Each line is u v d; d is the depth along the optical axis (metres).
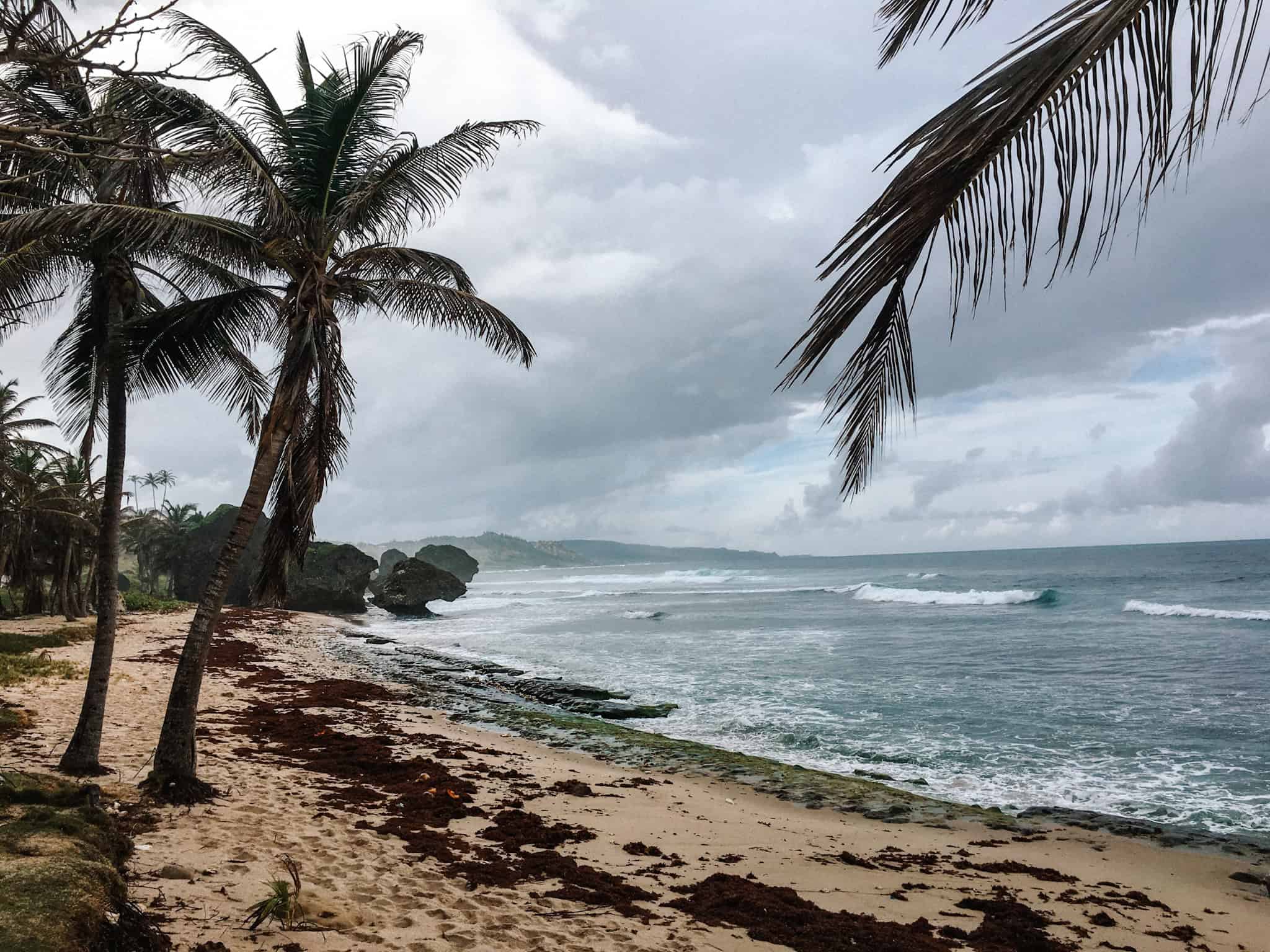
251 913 4.89
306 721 14.59
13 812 4.91
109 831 5.32
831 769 13.93
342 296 9.68
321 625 44.69
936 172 2.28
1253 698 18.48
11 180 2.58
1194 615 37.47
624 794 11.19
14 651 20.61
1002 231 2.31
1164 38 2.08
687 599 67.81
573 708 19.31
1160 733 15.66
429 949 4.83
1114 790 12.45
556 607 63.28
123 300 8.88
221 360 10.51
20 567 37.97
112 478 8.77
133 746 10.18
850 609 48.28
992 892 7.79
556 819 9.32
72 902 3.42
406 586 57.38
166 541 64.44
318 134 9.12
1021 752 14.72
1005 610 43.03
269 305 9.41
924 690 20.73
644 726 17.34
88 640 25.52
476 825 8.64
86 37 2.39
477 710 18.72
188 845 6.28
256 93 8.89
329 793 9.23
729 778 12.91
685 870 7.73
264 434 8.57
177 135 7.86
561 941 5.34
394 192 9.52
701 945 5.56
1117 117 2.13
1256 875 8.73
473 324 10.34
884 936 6.08
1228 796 11.95
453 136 9.45
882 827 10.46
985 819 10.92
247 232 8.66
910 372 2.69
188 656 8.18
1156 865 9.16
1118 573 71.25
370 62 9.01
